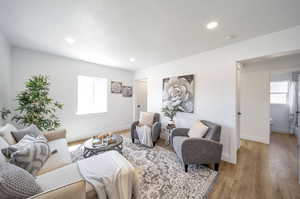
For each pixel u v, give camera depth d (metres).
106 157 1.47
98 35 2.01
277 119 4.27
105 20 1.62
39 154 1.34
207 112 2.60
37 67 2.75
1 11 1.44
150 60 3.30
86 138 3.51
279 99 4.25
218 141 2.07
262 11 1.42
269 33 1.89
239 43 2.19
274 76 4.32
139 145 2.97
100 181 1.10
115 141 2.21
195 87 2.81
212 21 1.63
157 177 1.79
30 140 1.54
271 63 3.15
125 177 1.17
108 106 4.05
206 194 1.50
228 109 2.32
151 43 2.29
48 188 1.02
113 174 1.15
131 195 1.20
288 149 2.81
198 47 2.44
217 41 2.19
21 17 1.56
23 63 2.58
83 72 3.45
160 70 3.62
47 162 1.47
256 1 1.27
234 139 2.24
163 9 1.41
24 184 0.79
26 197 0.77
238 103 2.67
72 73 3.26
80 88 3.60
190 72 2.91
